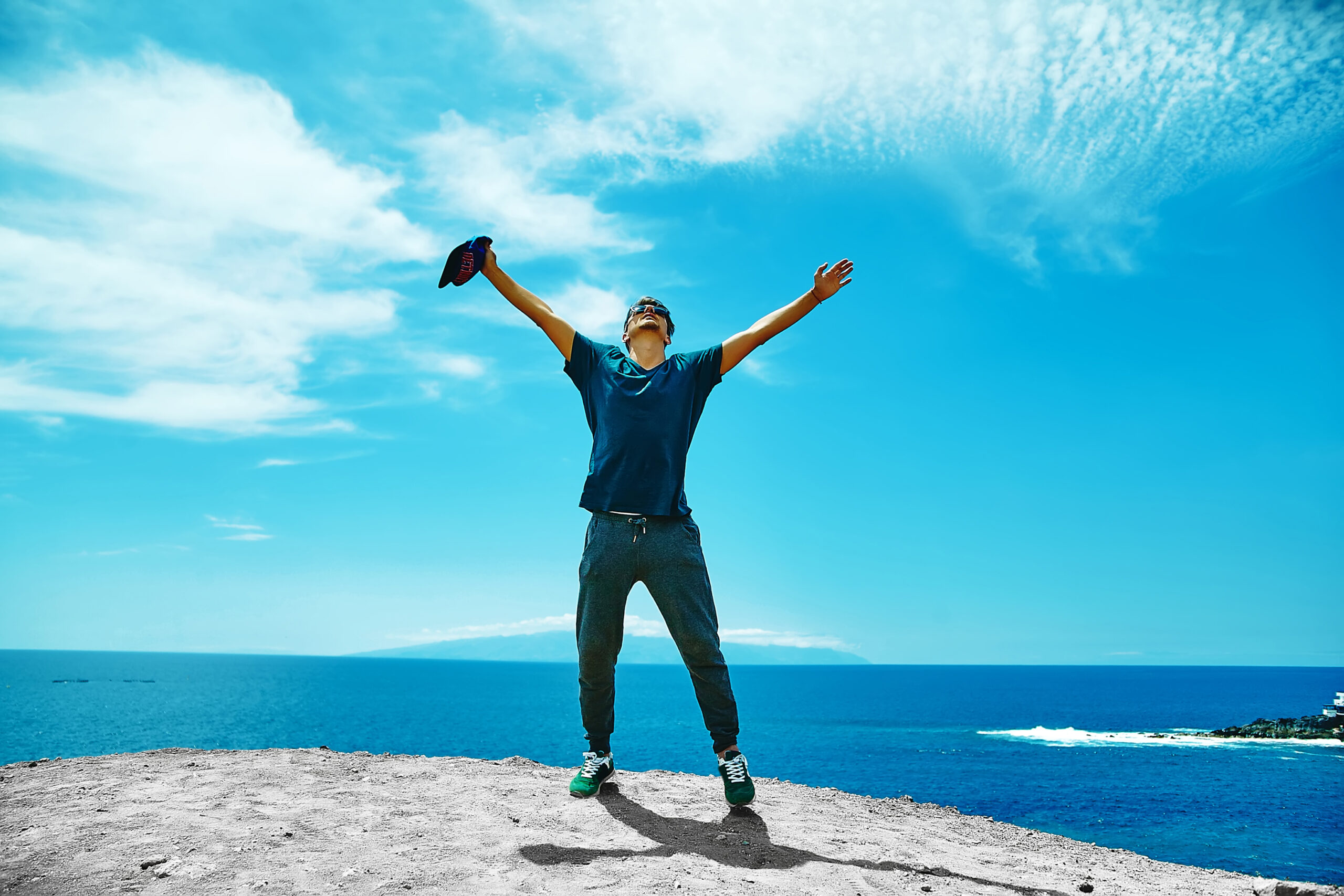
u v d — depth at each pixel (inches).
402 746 1955.0
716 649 141.9
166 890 97.3
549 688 6245.1
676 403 140.8
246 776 168.1
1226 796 1083.3
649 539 135.6
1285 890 127.0
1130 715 3312.0
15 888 97.3
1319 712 3336.6
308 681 6948.8
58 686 5324.8
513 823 137.1
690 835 134.8
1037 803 1032.8
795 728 2738.7
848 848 135.9
